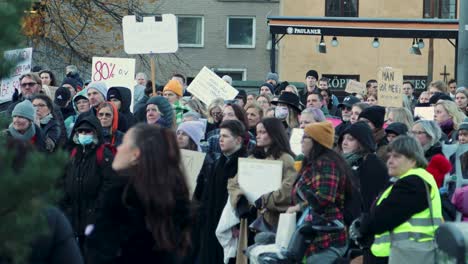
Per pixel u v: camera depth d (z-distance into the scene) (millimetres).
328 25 33625
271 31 33938
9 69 3613
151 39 16047
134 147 6195
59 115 12812
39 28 33781
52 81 18719
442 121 12805
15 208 3467
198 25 44094
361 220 8289
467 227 5469
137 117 14992
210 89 16891
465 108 16016
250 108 13172
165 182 6160
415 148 8266
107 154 10000
